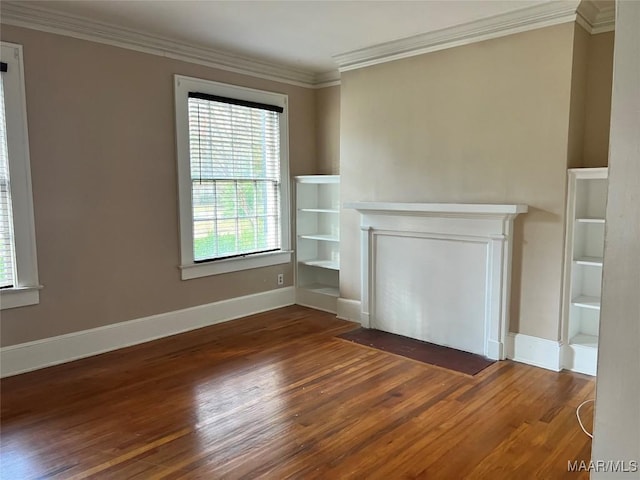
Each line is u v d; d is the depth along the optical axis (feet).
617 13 1.84
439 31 12.23
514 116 11.44
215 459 7.64
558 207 10.93
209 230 14.73
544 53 10.86
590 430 8.48
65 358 11.86
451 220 12.36
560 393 9.97
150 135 13.08
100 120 12.09
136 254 13.06
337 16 11.23
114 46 12.17
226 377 10.90
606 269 1.92
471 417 8.98
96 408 9.41
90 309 12.27
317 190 17.72
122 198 12.66
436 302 12.98
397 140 13.75
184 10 10.84
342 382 10.60
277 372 11.18
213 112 14.48
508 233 11.48
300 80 16.81
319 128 17.43
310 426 8.68
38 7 10.58
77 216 11.87
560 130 10.77
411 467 7.41
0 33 10.38
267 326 14.83
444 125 12.71
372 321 14.52
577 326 11.85
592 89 11.28
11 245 10.91
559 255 11.00
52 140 11.31
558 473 7.25
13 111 10.68
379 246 14.14
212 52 13.99
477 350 12.27
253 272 16.12
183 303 14.25
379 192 14.32
